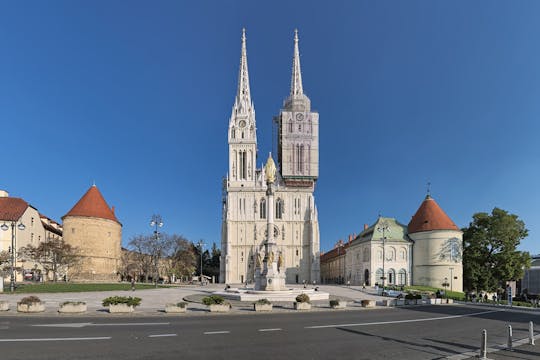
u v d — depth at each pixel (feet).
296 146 434.71
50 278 325.01
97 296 157.17
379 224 336.08
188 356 53.57
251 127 437.17
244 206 421.59
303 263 417.08
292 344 63.62
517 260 294.05
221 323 86.22
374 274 322.75
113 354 53.93
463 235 330.34
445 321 102.58
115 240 382.22
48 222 392.06
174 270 392.88
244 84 451.53
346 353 58.34
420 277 321.11
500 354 60.39
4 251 283.18
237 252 416.46
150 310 110.11
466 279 318.04
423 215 331.57
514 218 301.84
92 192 373.81
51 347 57.47
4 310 102.32
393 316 111.14
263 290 169.07
